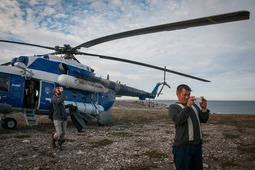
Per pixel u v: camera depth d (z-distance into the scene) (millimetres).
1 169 3191
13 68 6980
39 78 7430
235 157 4270
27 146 4629
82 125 6996
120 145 5141
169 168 3559
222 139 6090
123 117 13453
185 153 2223
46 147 4633
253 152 4676
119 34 4660
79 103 8727
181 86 2533
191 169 2273
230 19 3020
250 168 3621
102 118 8867
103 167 3518
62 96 4332
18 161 3609
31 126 7949
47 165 3486
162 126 9125
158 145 5227
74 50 8008
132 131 7500
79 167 3471
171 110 2385
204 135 6742
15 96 6879
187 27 3543
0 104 6449
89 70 9469
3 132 6262
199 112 2408
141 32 4254
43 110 7625
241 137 6430
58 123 4266
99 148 4777
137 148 4875
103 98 10508
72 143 5152
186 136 2236
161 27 3709
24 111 7195
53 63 8000
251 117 14180
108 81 10727
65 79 7746
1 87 6656
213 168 3600
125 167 3562
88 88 9031
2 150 4223
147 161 3920
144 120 11797
